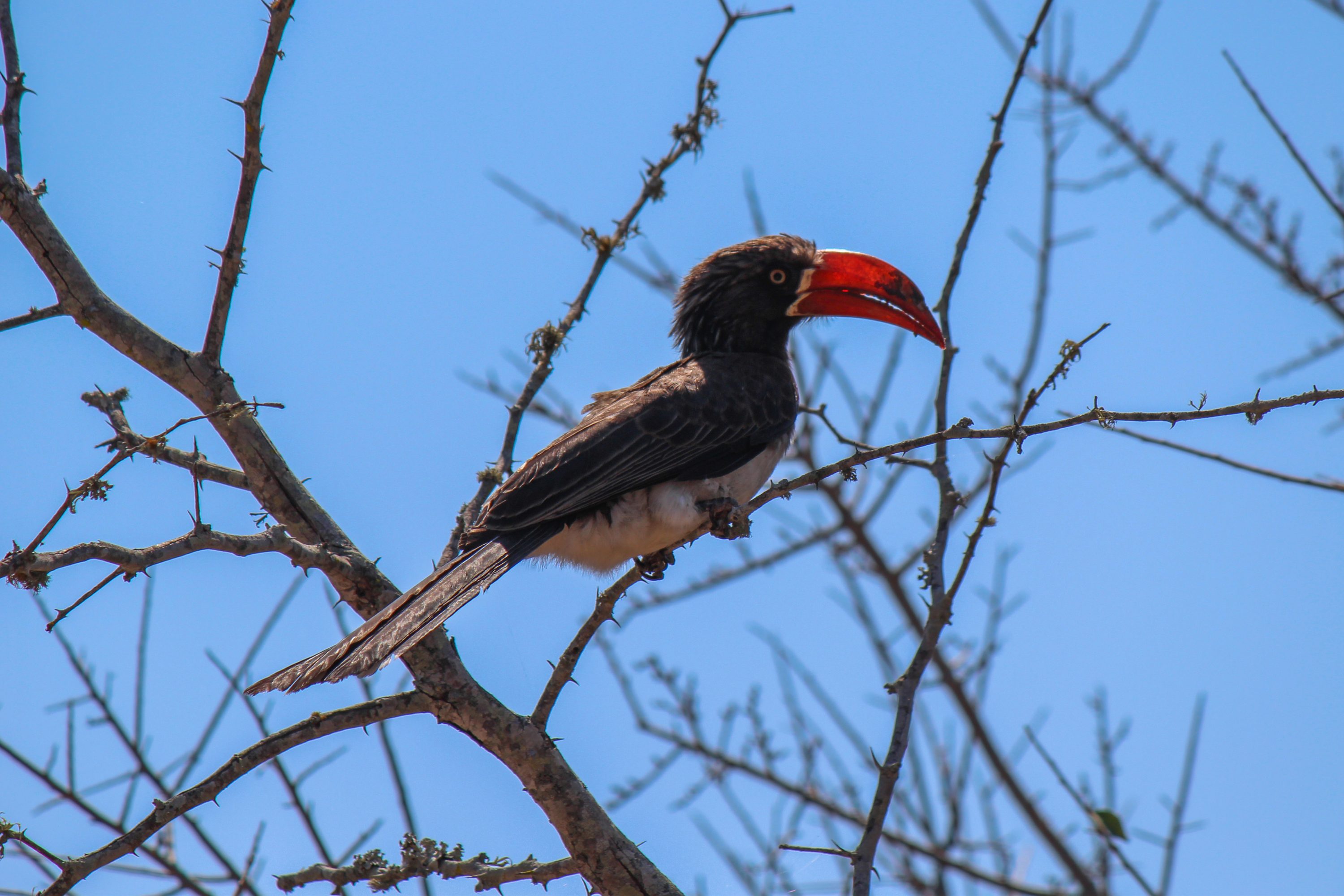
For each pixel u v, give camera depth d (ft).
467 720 30.19
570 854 30.40
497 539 32.86
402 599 30.01
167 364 31.32
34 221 30.83
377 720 29.84
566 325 37.32
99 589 25.26
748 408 37.78
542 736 30.40
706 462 36.86
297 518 32.17
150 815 26.58
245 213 30.78
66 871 25.62
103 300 30.96
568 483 34.06
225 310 31.42
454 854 30.73
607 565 36.70
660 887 30.30
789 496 29.81
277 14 29.30
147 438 25.23
